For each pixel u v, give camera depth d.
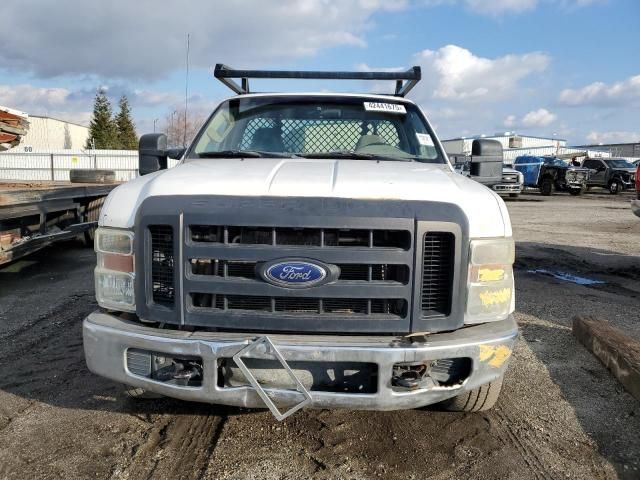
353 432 2.94
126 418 3.08
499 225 2.49
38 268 7.36
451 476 2.56
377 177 2.61
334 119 3.76
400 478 2.54
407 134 3.72
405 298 2.32
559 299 5.95
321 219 2.25
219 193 2.43
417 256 2.30
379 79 4.04
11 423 3.01
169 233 2.41
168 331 2.43
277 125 3.75
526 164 28.27
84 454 2.70
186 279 2.36
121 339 2.46
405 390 2.35
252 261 2.31
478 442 2.86
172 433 2.91
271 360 2.39
